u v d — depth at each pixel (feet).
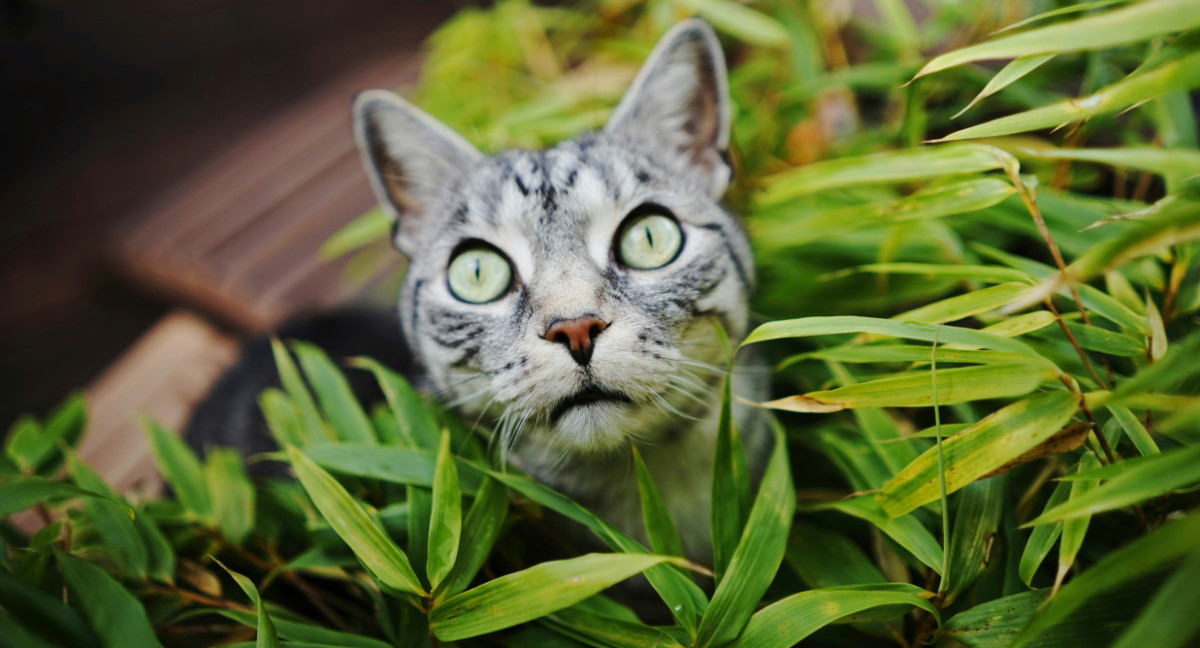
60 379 2.74
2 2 2.16
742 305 1.42
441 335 1.41
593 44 1.90
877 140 1.63
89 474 1.41
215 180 2.46
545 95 1.80
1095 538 1.28
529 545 1.43
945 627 1.23
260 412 1.67
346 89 2.81
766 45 1.73
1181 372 1.11
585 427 1.35
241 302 1.99
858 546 1.37
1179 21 1.13
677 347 1.36
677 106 1.51
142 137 3.79
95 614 1.22
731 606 1.23
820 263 1.52
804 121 1.70
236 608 1.34
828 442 1.38
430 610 1.24
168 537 1.40
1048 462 1.31
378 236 1.92
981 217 1.44
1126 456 1.25
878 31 1.75
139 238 2.22
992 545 1.28
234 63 4.16
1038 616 1.14
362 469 1.34
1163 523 1.23
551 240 1.37
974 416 1.33
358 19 4.25
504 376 1.35
